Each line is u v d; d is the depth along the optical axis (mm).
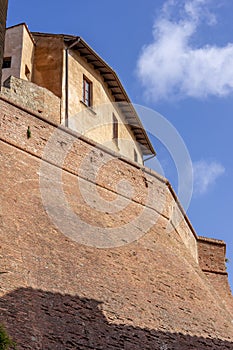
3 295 19703
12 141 26172
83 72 35281
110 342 21141
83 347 20297
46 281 21453
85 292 22219
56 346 19609
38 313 20125
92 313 21609
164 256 27656
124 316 22438
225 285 32750
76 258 23531
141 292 24312
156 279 25688
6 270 20609
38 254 22312
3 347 15492
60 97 33125
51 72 33875
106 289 23078
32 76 33969
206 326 25078
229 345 24969
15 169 25250
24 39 33562
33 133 27094
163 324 23422
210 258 33594
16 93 30297
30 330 19344
